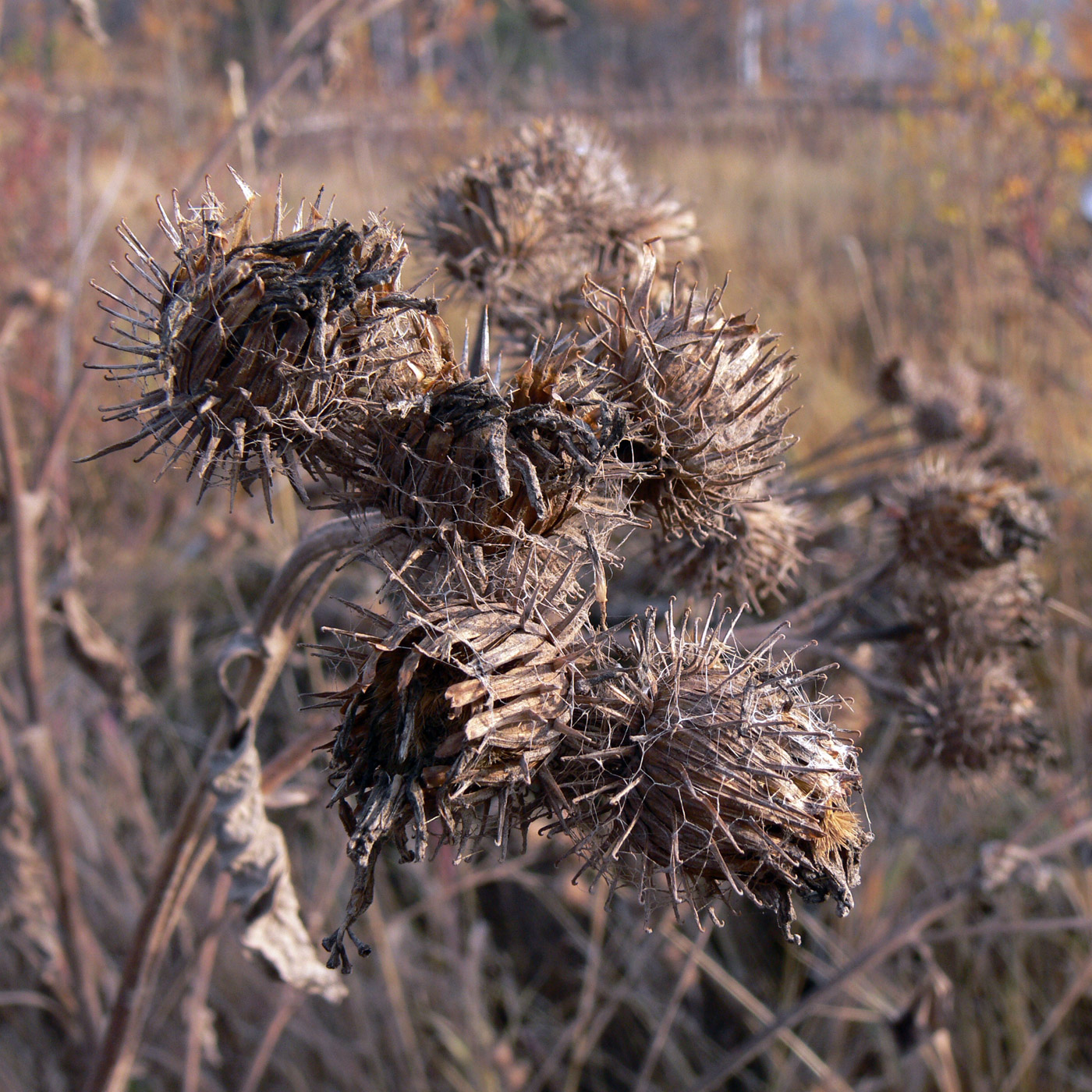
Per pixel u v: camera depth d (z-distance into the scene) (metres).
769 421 1.86
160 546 5.78
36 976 3.85
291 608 2.02
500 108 8.86
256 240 1.52
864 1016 3.56
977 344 6.45
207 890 4.18
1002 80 9.13
